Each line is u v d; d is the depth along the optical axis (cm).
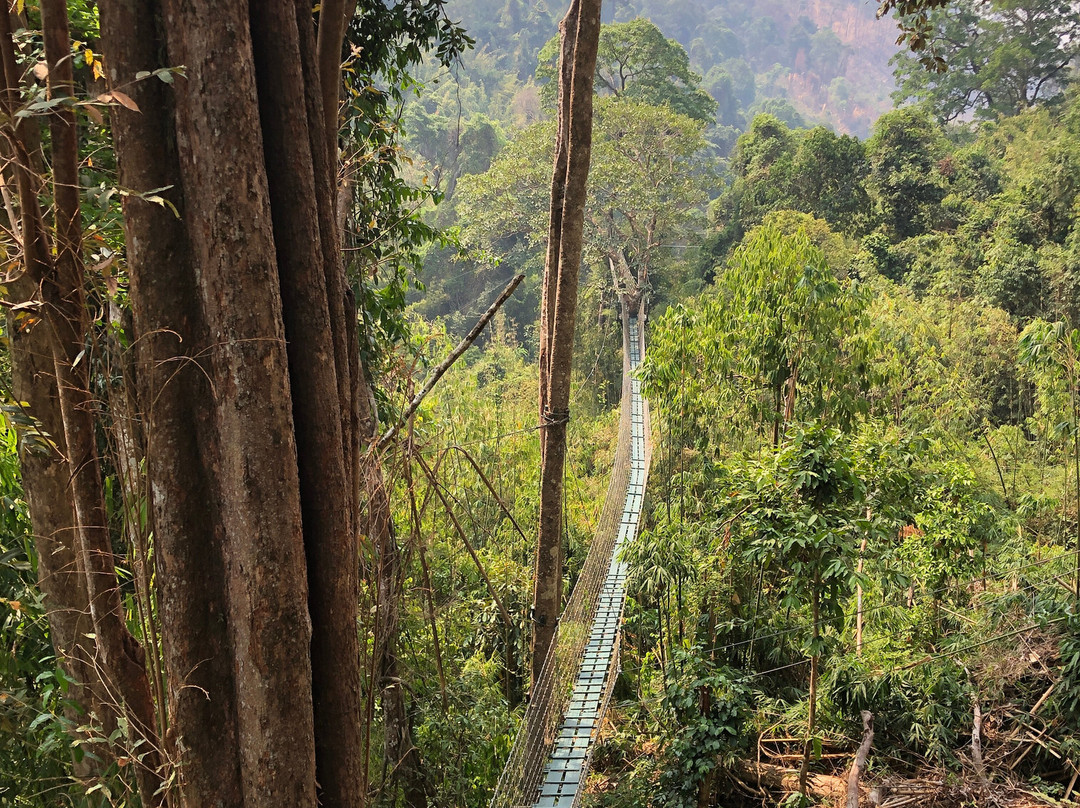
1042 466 1163
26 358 260
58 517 266
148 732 232
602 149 2419
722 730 582
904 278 2069
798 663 678
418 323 948
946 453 1115
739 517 647
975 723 608
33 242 208
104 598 229
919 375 1176
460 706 594
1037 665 624
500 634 811
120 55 201
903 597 791
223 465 204
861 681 655
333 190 244
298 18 229
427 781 514
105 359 259
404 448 405
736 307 893
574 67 672
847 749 652
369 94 584
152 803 228
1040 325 719
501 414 1466
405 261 657
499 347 2423
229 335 200
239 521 202
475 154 3488
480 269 2750
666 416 948
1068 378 746
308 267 222
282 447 204
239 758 209
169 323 206
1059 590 663
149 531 272
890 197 2381
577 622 750
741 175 3003
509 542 1048
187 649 208
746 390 930
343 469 230
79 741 227
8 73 204
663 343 902
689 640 722
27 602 296
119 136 203
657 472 1171
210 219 199
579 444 1855
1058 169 1891
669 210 2473
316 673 226
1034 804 535
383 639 412
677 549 720
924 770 599
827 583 565
